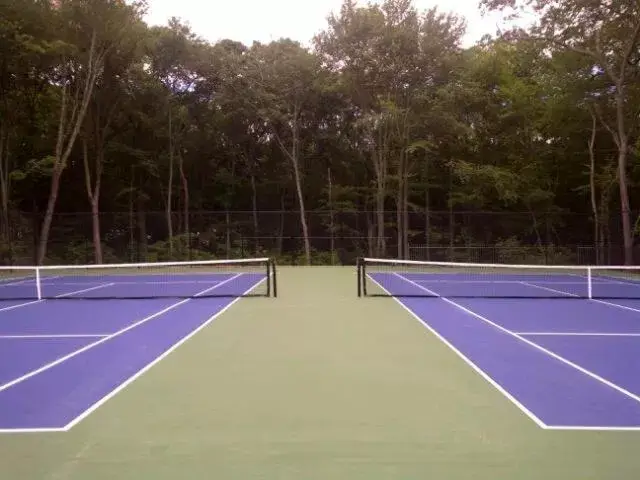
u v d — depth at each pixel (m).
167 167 40.50
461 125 32.56
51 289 19.12
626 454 4.50
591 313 12.70
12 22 27.75
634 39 25.34
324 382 6.74
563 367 7.50
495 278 23.44
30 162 31.38
